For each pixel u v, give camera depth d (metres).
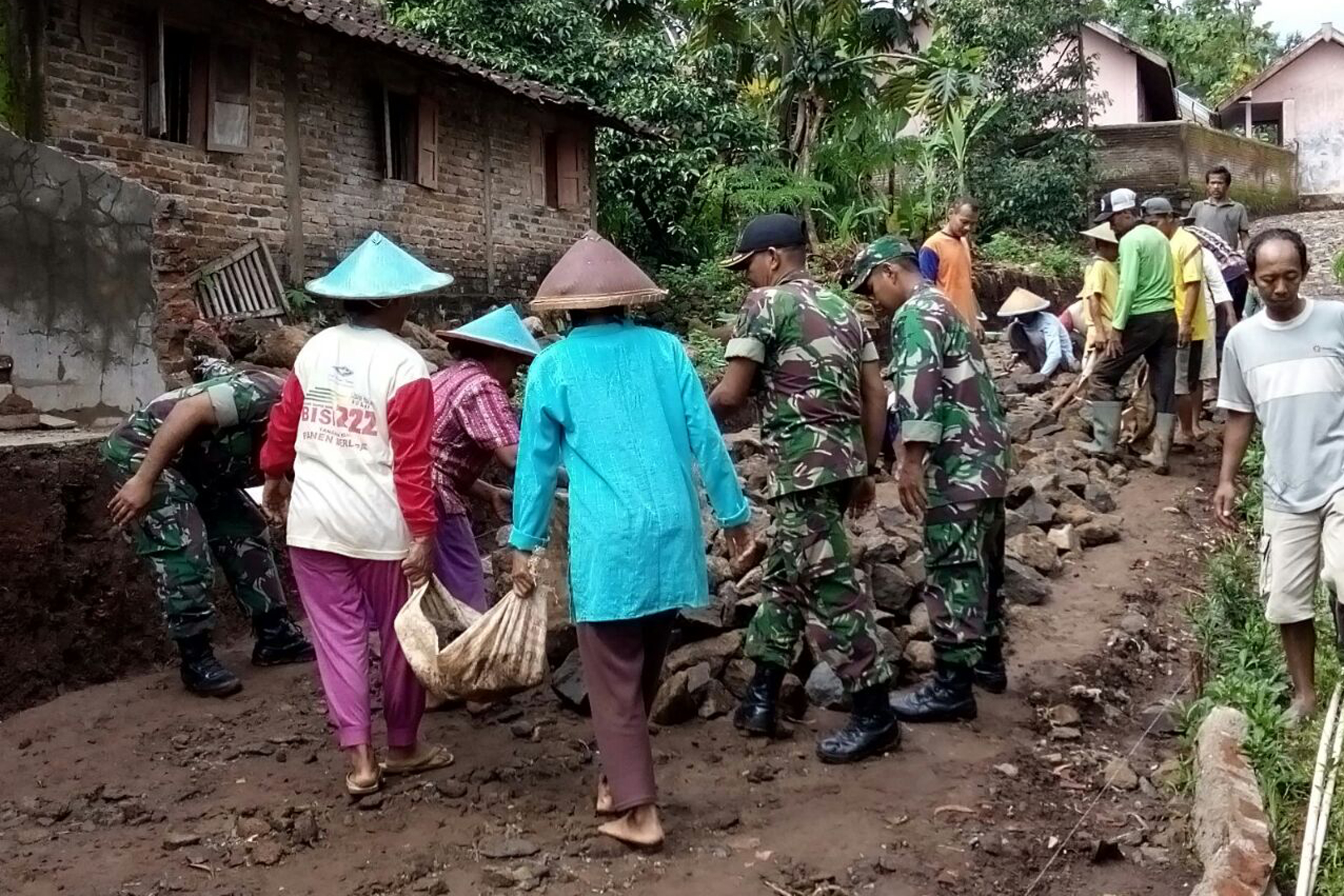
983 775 4.41
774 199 17.16
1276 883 3.63
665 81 17.52
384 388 4.16
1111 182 26.47
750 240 4.62
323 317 11.21
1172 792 4.39
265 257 10.70
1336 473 4.59
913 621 5.61
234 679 5.26
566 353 3.86
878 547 5.83
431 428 4.19
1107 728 5.08
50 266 6.71
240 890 3.60
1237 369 4.87
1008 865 3.81
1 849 3.89
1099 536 7.42
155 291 7.36
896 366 4.70
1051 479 7.84
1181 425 9.41
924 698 4.90
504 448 4.71
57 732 4.89
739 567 4.64
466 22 16.23
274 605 5.59
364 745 4.16
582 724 4.91
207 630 5.25
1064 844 3.95
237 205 10.77
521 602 3.93
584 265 3.89
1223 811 3.77
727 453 3.95
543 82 16.25
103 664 5.55
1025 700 5.16
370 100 12.43
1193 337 8.93
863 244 17.44
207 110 10.40
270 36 11.04
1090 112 25.77
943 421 4.74
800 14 17.06
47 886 3.64
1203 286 8.92
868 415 4.61
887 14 18.05
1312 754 4.38
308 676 5.51
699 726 4.83
